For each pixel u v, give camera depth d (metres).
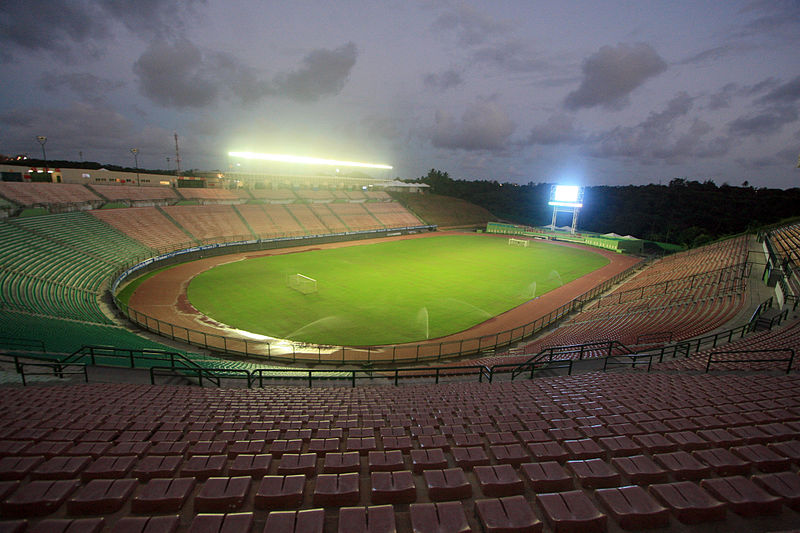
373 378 15.65
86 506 4.92
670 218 94.56
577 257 61.56
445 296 36.81
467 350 24.47
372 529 4.41
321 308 31.95
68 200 48.69
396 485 5.28
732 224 87.94
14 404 9.74
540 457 6.28
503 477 5.48
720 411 8.44
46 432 7.34
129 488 5.22
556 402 10.12
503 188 147.38
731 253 42.75
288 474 5.89
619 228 96.81
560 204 80.00
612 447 6.55
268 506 5.02
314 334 26.61
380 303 33.81
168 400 10.83
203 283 38.41
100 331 22.23
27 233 36.59
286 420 9.16
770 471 5.75
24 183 47.03
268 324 28.16
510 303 35.44
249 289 36.72
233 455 6.70
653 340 20.17
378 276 43.81
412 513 4.55
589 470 5.55
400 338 26.45
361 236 75.25
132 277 39.44
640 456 5.79
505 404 10.18
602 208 109.38
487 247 68.31
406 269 48.09
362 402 11.39
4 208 40.91
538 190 140.75
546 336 26.77
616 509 4.62
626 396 10.12
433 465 6.10
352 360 22.61
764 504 4.73
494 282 43.00
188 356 20.00
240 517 4.52
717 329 20.42
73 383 12.95
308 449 7.04
